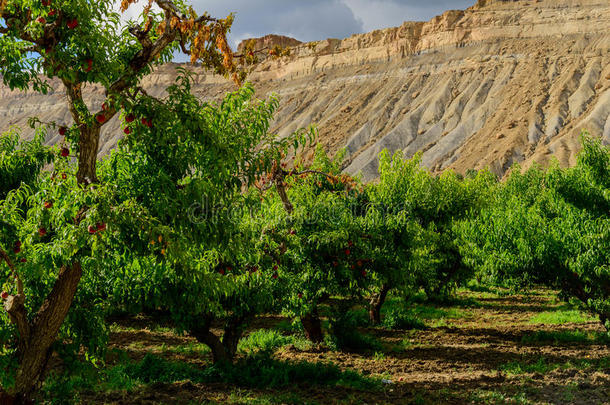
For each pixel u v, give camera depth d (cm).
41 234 603
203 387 1004
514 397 941
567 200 1606
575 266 1368
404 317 1958
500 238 1530
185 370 1130
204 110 717
